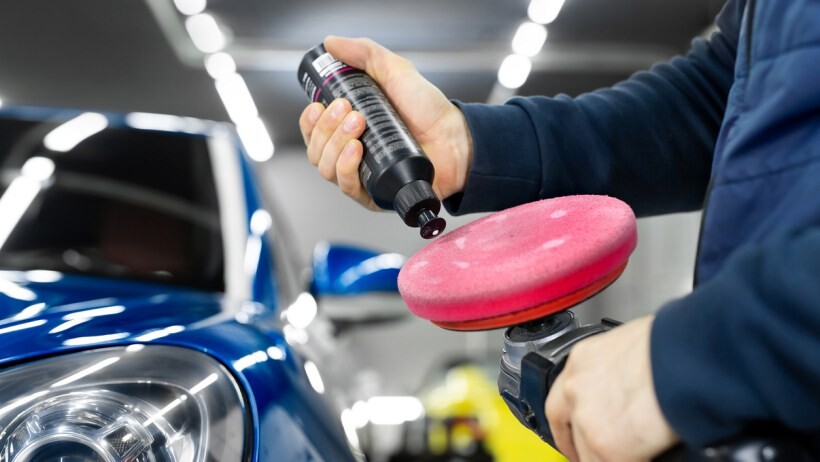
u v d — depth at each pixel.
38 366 0.62
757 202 0.42
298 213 8.90
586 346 0.40
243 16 6.08
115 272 1.10
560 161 0.69
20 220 1.18
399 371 7.54
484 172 0.68
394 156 0.65
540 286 0.42
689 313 0.34
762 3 0.43
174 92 7.71
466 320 0.44
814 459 0.36
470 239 0.52
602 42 6.61
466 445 2.85
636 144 0.72
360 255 1.65
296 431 0.64
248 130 8.66
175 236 1.21
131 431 0.58
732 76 0.73
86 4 5.88
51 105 7.99
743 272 0.32
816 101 0.39
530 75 7.14
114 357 0.64
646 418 0.35
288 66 6.86
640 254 7.20
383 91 0.75
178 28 6.40
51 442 0.56
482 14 6.05
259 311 1.02
